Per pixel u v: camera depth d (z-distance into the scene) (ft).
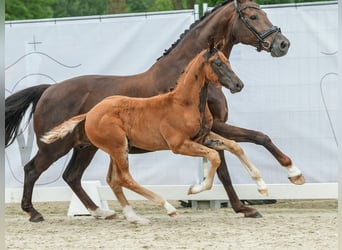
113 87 39.11
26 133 45.32
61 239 33.19
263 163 43.88
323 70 43.29
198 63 35.24
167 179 44.29
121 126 36.40
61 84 40.32
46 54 45.09
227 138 38.09
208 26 38.73
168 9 94.02
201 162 43.96
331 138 43.24
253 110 43.80
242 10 38.47
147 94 38.37
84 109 39.47
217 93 38.34
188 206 46.70
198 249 29.55
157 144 36.29
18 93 41.11
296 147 43.52
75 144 39.52
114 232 35.01
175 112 35.58
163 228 35.81
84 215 43.01
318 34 43.29
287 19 43.47
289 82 43.52
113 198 43.52
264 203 47.73
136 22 44.37
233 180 44.01
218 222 37.63
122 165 36.60
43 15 90.99
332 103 43.19
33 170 40.06
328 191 41.70
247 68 43.75
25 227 37.76
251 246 30.01
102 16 44.57
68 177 40.96
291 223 36.70
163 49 44.24
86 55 44.78
